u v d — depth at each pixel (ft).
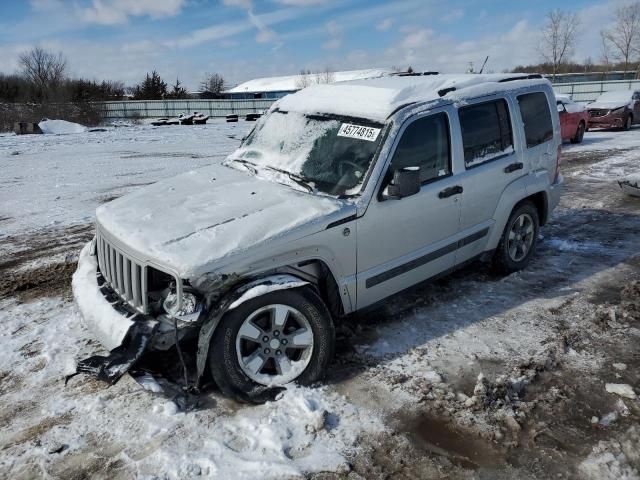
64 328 14.92
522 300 16.43
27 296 17.35
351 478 9.24
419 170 12.69
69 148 62.69
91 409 11.18
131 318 10.81
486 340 13.97
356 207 12.52
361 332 14.46
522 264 18.65
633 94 71.00
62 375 12.51
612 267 19.06
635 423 10.55
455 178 15.03
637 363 12.75
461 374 12.40
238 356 10.98
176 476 9.25
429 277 15.25
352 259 12.76
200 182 14.75
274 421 10.58
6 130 112.68
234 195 13.37
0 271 19.77
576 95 131.03
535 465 9.52
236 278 10.77
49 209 29.99
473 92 16.11
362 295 13.30
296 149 14.78
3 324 15.20
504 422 10.66
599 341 13.83
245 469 9.39
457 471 9.41
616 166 39.81
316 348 11.71
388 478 9.26
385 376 12.30
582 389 11.73
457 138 15.11
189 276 10.22
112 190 35.27
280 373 11.51
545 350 13.34
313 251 11.88
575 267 19.15
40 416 10.98
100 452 9.88
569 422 10.64
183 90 256.52
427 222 14.37
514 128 17.29
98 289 12.32
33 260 21.06
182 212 12.52
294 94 16.97
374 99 14.46
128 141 72.23
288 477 9.23
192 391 11.24
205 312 10.63
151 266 10.73
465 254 16.22
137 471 9.38
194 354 12.08
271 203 12.64
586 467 9.43
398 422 10.68
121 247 11.55
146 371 10.96
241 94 269.03
